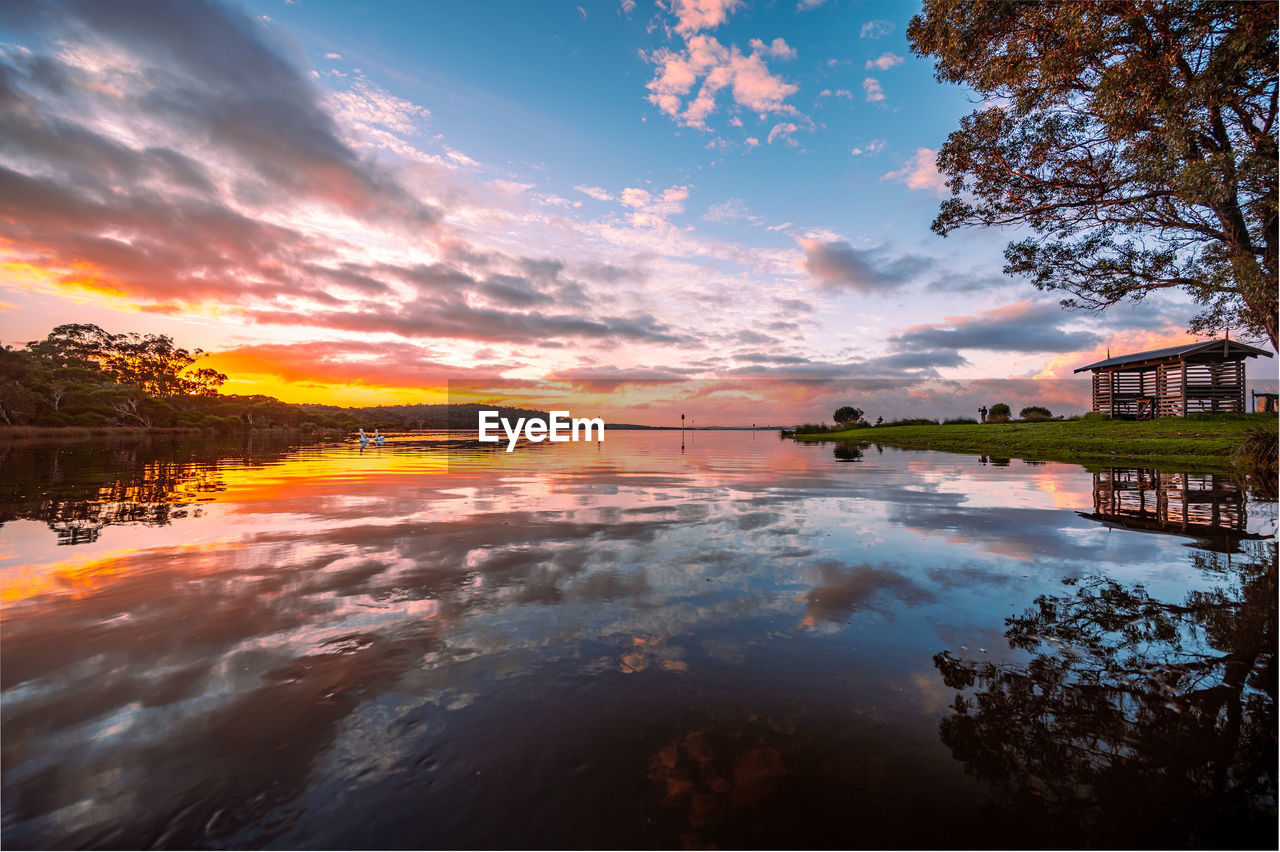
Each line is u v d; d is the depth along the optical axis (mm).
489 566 3881
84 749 1711
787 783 1615
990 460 13203
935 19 7227
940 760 1737
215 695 2068
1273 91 5797
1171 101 5809
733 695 2121
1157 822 1483
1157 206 7078
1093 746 1818
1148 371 19562
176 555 4168
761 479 9398
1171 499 6898
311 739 1795
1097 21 5938
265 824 1428
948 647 2580
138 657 2385
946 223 8711
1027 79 6953
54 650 2449
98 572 3701
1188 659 2461
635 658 2438
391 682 2188
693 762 1706
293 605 3072
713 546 4488
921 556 4188
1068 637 2693
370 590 3346
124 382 76750
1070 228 7754
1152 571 3805
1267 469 9477
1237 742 1832
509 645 2559
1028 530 5113
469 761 1697
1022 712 2010
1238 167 5453
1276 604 3119
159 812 1459
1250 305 6531
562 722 1920
